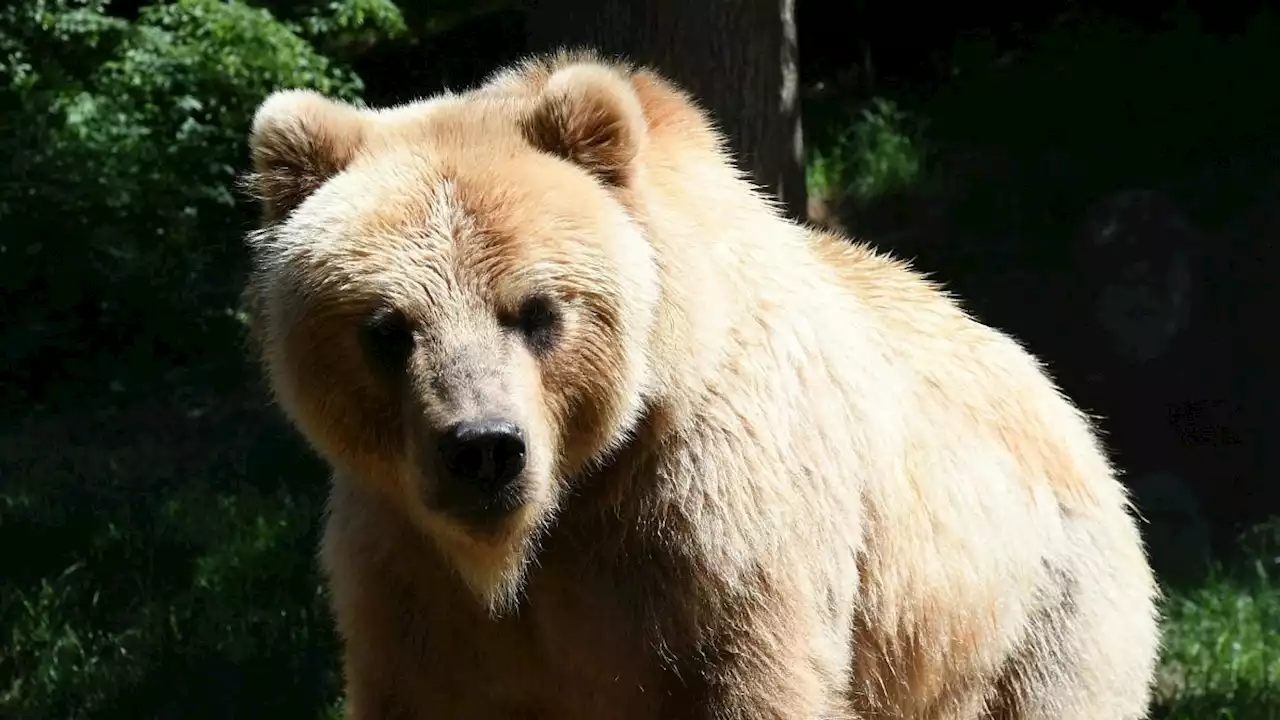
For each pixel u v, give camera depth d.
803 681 6.38
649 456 6.14
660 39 12.41
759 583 6.25
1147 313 18.62
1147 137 22.61
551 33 12.80
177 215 22.39
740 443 6.23
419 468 5.56
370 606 6.56
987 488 7.39
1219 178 20.77
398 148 5.96
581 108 6.02
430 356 5.54
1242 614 12.31
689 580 6.20
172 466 17.91
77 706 10.73
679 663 6.31
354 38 29.89
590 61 6.88
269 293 6.03
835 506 6.61
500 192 5.72
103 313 21.88
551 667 6.62
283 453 17.27
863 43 26.67
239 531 14.28
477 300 5.61
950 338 7.73
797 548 6.38
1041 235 20.94
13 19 23.50
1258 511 16.16
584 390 5.85
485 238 5.64
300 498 15.20
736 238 6.53
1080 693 7.72
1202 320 18.58
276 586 12.81
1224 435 17.59
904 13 27.67
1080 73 24.81
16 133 22.28
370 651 6.64
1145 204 19.23
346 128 6.05
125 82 22.95
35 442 19.31
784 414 6.43
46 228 21.67
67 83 23.44
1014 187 22.09
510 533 5.75
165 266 22.23
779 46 12.84
